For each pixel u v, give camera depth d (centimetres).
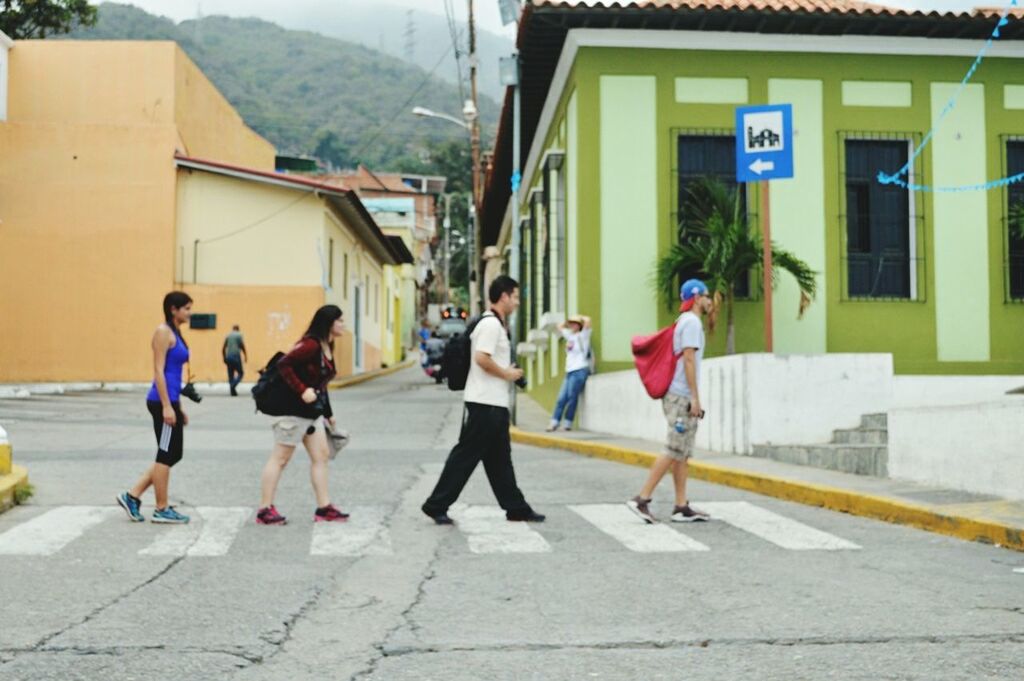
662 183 1789
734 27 1773
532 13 1730
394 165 10325
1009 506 908
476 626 581
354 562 756
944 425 1023
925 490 1013
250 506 1003
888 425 1112
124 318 3091
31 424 1772
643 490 931
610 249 1788
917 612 609
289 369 902
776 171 1328
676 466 927
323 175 6775
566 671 499
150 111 3284
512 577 707
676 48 1797
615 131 1791
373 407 2341
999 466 953
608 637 558
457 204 9375
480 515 965
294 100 16050
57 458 1323
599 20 1747
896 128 1817
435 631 570
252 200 3164
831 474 1141
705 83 1800
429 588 675
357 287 4072
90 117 3288
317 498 931
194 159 3117
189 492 1085
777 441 1305
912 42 1812
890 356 1321
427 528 895
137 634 559
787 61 1809
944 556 780
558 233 2031
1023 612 609
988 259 1827
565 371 1906
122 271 3092
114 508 975
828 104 1809
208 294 3136
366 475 1226
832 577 705
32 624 577
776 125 1325
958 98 1831
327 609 619
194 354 3120
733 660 516
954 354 1811
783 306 1786
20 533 846
